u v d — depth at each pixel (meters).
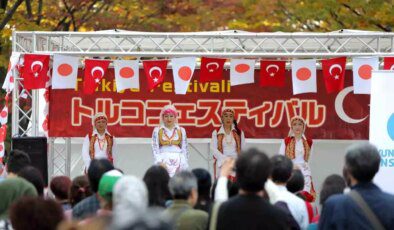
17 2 21.91
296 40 19.95
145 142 21.09
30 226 7.02
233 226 7.72
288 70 20.92
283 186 10.10
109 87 20.94
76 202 10.73
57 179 10.98
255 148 7.98
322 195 10.26
